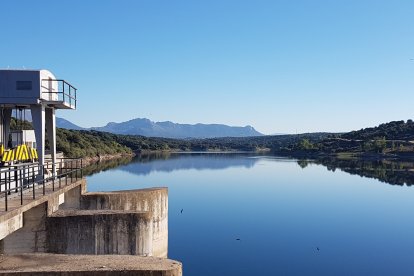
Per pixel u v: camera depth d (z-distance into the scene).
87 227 21.53
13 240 20.98
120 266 14.09
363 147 196.50
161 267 14.09
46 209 21.23
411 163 139.00
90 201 27.05
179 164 128.88
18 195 21.19
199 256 33.97
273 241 38.97
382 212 53.81
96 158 126.56
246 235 40.69
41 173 25.97
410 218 50.12
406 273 31.30
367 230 44.19
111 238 21.89
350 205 58.59
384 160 156.38
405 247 37.94
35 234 21.12
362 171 109.88
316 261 33.66
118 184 70.44
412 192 71.81
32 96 25.08
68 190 25.70
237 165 131.12
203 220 46.75
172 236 39.84
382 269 32.28
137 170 99.88
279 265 32.44
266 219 48.00
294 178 92.62
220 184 80.38
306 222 47.09
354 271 31.64
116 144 164.25
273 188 75.50
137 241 22.20
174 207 54.78
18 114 33.94
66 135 120.81
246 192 69.81
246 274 30.20
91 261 14.62
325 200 62.53
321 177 94.94
